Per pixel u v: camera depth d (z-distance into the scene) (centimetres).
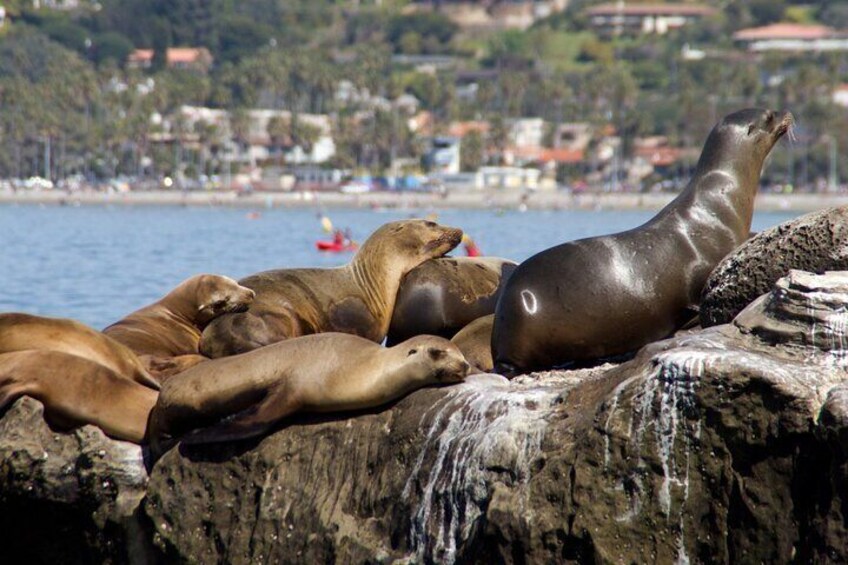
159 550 2956
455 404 2778
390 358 2858
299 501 2858
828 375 2453
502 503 2583
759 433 2420
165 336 3581
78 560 3109
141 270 10769
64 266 11294
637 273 3225
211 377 2958
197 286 3659
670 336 3294
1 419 3062
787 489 2395
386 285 3859
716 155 3397
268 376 2923
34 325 3219
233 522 2900
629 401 2527
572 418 2605
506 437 2644
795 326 2595
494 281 3934
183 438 2922
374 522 2778
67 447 3041
